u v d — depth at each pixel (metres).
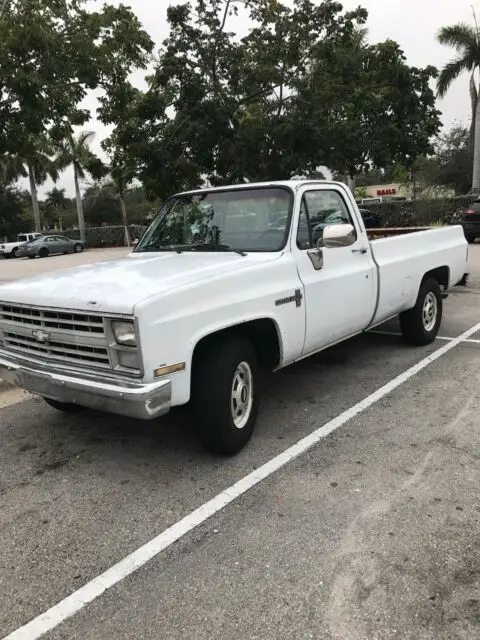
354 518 3.16
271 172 9.53
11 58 8.23
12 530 3.22
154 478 3.75
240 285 3.83
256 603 2.55
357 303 5.07
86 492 3.62
